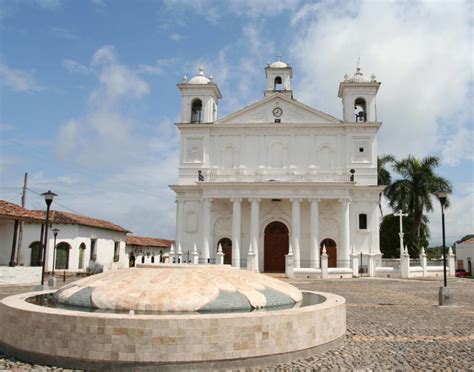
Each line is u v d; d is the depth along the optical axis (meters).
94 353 8.38
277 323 9.05
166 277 10.76
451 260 43.56
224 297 10.16
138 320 8.27
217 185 41.78
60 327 8.65
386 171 56.16
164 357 8.23
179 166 45.44
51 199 21.81
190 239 44.06
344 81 45.69
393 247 53.12
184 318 8.34
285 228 43.91
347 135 44.53
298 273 37.72
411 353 10.36
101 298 10.00
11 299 10.73
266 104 45.56
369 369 8.95
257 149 45.25
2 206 32.31
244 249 43.06
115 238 53.38
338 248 42.09
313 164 44.56
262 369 8.66
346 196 41.19
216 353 8.43
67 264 43.09
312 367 8.89
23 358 9.07
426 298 22.27
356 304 19.56
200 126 45.56
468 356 10.13
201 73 47.59
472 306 19.22
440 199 21.66
